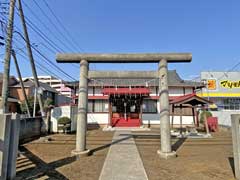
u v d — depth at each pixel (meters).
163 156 7.88
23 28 12.12
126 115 20.94
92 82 21.05
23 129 11.78
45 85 34.91
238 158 5.47
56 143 10.99
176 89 21.81
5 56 9.23
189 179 5.48
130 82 22.00
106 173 5.89
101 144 10.77
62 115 15.98
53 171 6.10
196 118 20.94
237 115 5.57
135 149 9.41
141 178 5.48
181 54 8.83
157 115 21.05
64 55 8.99
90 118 21.11
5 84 9.13
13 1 9.41
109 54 8.95
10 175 5.22
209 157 8.03
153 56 8.84
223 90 28.78
